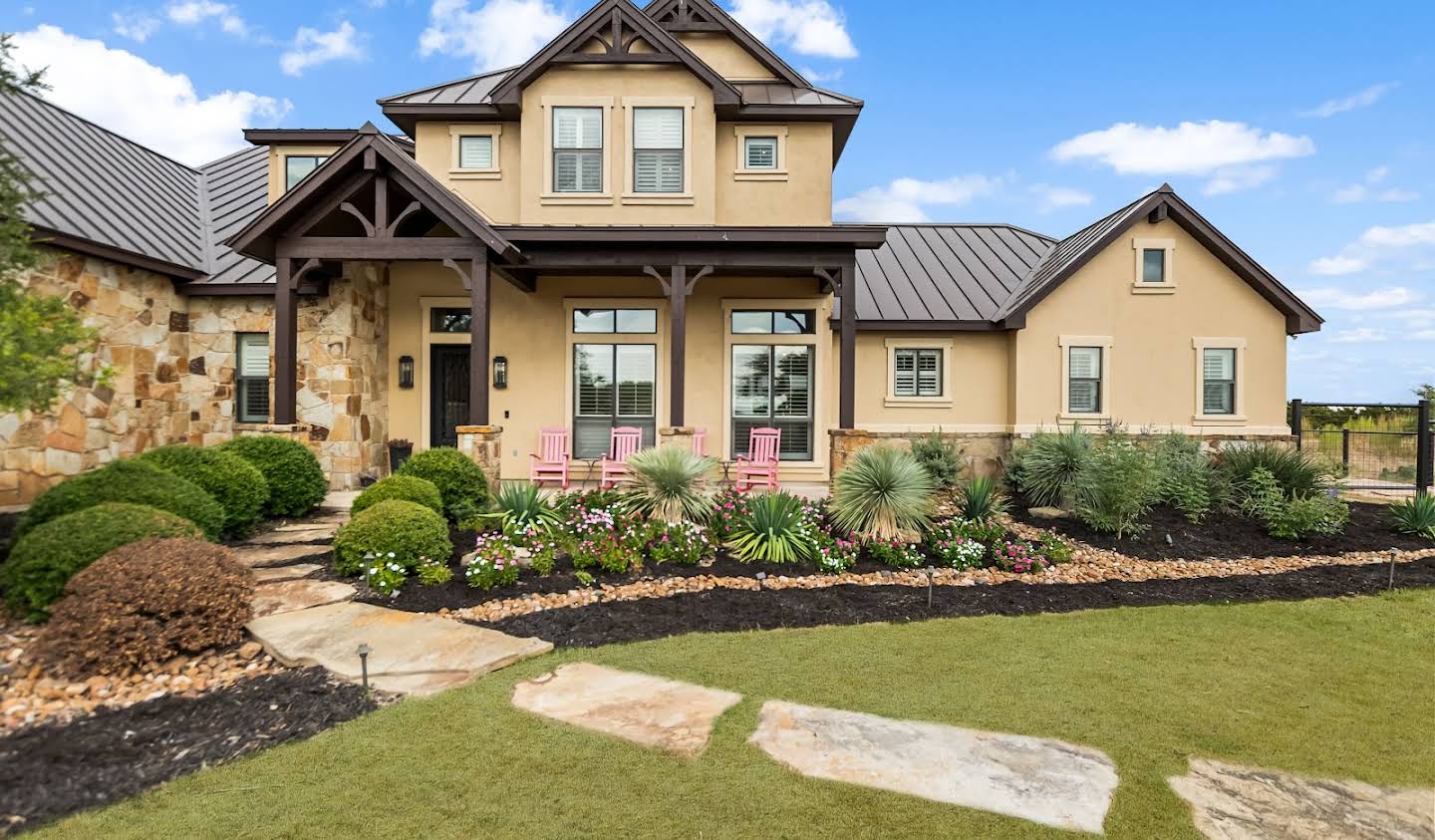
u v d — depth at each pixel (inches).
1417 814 123.6
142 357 399.2
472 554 259.0
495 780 127.3
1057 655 200.2
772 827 115.0
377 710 154.3
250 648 188.1
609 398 484.7
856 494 314.8
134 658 166.9
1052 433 459.8
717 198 475.2
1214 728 155.4
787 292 485.4
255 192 532.4
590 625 214.5
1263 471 371.6
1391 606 254.1
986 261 582.9
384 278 475.5
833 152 534.3
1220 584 281.3
